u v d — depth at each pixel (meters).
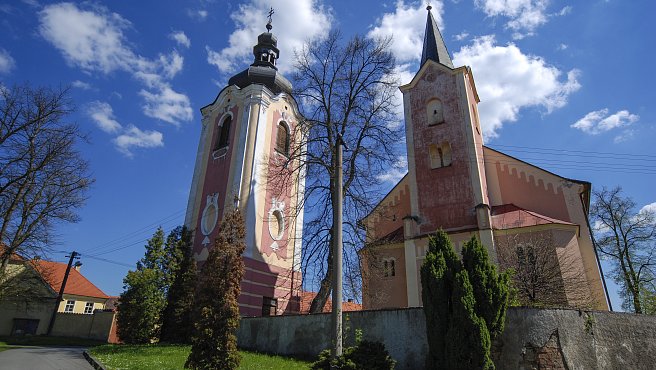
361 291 20.83
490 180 27.88
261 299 26.41
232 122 31.36
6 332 39.38
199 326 13.86
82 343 32.22
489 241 22.53
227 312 14.24
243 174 28.39
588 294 20.92
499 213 25.33
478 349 11.28
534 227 22.61
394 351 14.17
